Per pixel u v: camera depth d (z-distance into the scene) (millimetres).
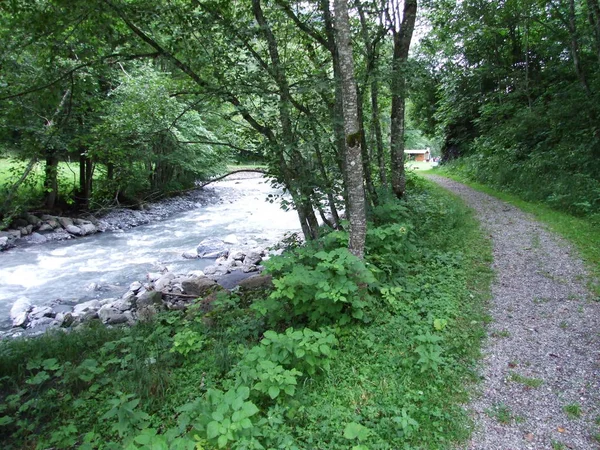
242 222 18875
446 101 23703
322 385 3859
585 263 6613
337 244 6148
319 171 7887
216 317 5922
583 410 3377
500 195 13828
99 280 10969
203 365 4551
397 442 3121
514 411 3432
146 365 4547
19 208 12930
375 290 5609
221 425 2793
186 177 25688
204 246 13836
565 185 11250
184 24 6512
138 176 11516
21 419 3918
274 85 6984
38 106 7258
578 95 13859
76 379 4371
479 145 20422
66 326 7648
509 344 4441
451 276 6254
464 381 3857
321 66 8055
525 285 5988
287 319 5102
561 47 16047
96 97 8195
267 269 5129
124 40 6723
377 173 12062
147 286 9836
